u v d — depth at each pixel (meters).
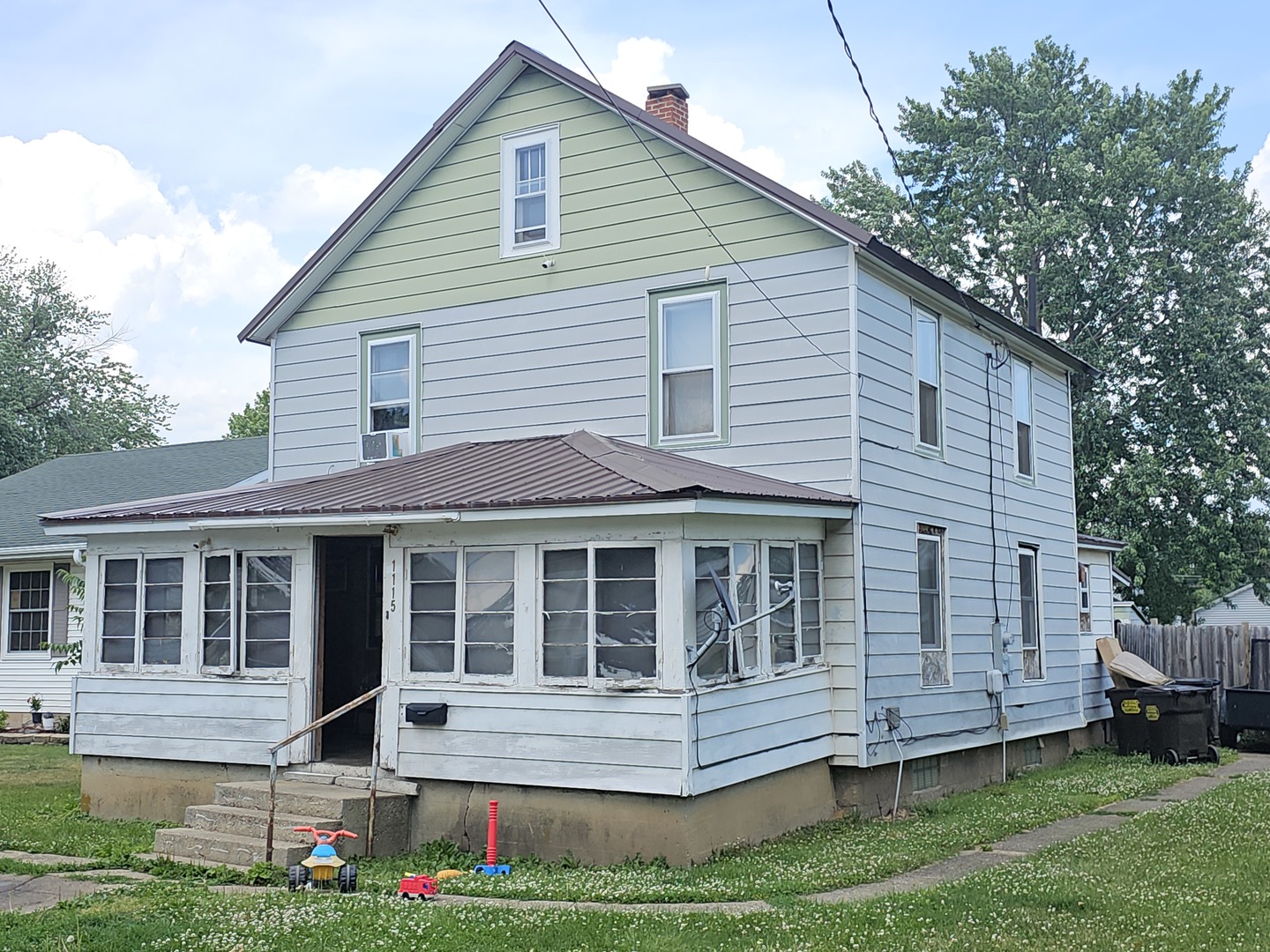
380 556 15.98
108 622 13.62
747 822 11.45
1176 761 18.78
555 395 15.08
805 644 12.81
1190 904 8.35
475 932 7.72
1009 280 33.06
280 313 17.19
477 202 15.91
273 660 12.64
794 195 13.61
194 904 8.60
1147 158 31.45
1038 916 8.12
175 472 24.98
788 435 13.57
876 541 13.58
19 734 21.00
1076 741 20.38
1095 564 22.39
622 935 7.68
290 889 9.45
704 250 14.28
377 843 11.29
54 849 11.29
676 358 14.39
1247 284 32.16
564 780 10.91
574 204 15.19
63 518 13.42
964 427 16.52
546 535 11.24
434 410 15.93
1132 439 32.56
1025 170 33.97
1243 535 31.80
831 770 13.20
